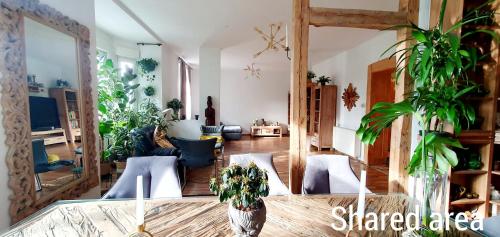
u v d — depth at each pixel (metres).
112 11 3.50
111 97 3.81
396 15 2.34
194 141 3.29
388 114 1.35
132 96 5.17
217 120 5.97
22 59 1.72
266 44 5.39
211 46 5.70
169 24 4.19
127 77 4.53
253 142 7.43
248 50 6.03
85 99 2.48
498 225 1.29
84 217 1.26
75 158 2.34
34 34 1.85
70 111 2.27
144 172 1.82
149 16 3.84
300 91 2.31
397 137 2.50
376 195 1.65
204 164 3.42
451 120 1.34
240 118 9.34
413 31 1.54
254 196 1.00
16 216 1.68
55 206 1.38
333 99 6.18
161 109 5.35
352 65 5.44
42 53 1.94
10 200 1.65
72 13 2.32
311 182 1.98
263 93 9.37
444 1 1.48
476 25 2.06
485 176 2.18
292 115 2.34
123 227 1.17
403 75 2.34
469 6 2.05
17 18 1.67
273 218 1.31
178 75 7.00
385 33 4.26
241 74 9.23
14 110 1.66
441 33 1.46
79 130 2.39
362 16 2.30
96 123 2.73
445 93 1.47
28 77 1.81
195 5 3.39
